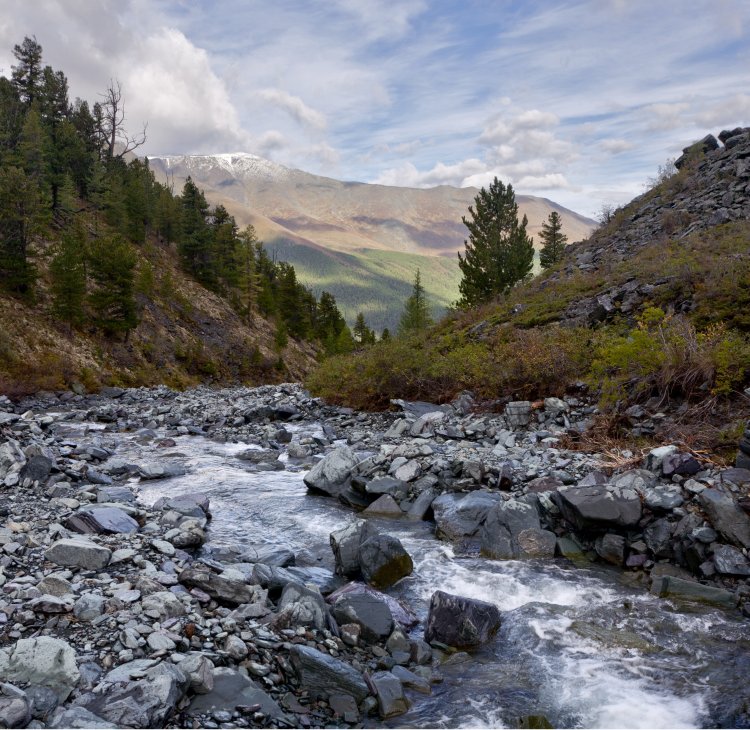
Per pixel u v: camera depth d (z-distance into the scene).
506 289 39.78
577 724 5.23
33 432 17.91
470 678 6.04
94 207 90.00
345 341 95.88
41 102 91.12
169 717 4.64
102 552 7.57
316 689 5.43
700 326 16.06
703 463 9.96
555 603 7.73
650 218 34.19
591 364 16.34
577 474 11.03
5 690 4.53
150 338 67.12
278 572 7.73
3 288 52.97
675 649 6.46
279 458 16.66
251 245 104.12
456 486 11.64
